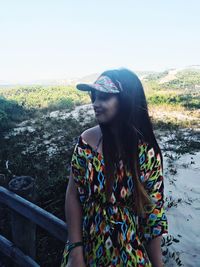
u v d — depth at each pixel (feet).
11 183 8.15
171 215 19.22
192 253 15.15
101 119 4.03
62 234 6.33
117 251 4.18
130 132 3.99
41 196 18.52
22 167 25.27
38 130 45.73
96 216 4.26
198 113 61.72
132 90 3.99
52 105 75.72
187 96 85.56
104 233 4.22
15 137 41.06
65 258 4.44
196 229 17.60
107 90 3.86
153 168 4.17
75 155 4.29
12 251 8.50
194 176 26.02
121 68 4.12
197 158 30.91
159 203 4.29
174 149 34.22
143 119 4.09
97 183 4.14
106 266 4.21
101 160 4.11
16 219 8.09
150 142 4.10
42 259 12.62
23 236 8.23
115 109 3.99
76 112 65.57
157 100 78.59
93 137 4.24
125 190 4.14
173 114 61.26
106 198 4.14
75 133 43.09
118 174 4.07
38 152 32.73
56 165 26.76
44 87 109.29
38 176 23.29
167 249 14.78
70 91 101.14
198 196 22.09
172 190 23.22
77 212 4.48
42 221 6.86
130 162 4.01
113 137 4.07
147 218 4.35
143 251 4.32
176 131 43.73
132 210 4.31
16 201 7.61
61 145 35.83
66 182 20.20
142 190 4.04
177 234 17.02
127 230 4.22
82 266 4.32
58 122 52.29
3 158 28.78
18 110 66.39
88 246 4.36
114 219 4.19
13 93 99.14
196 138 40.06
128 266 4.16
